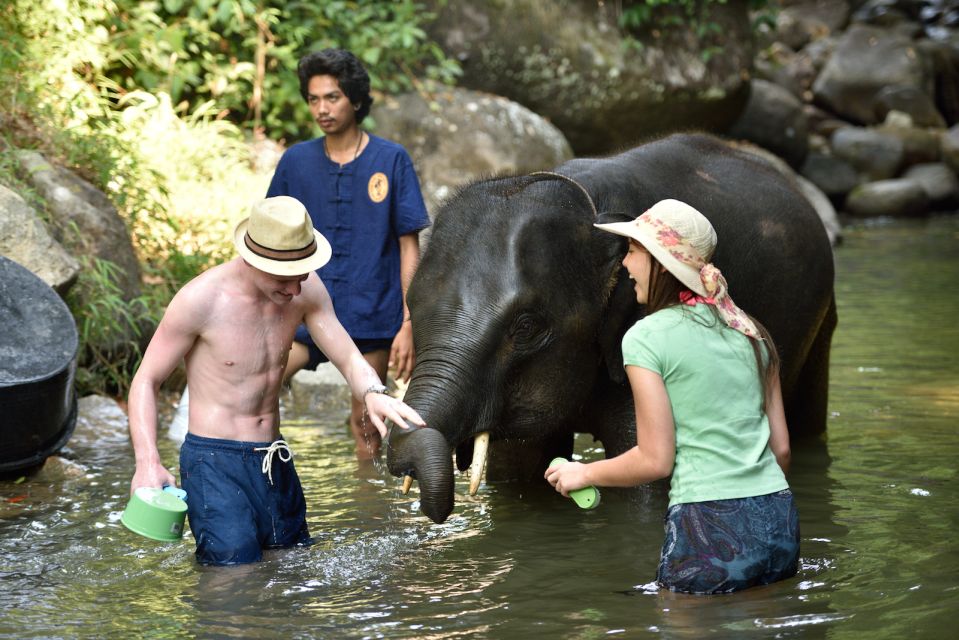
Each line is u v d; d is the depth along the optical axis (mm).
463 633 3555
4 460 5422
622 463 3803
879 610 3658
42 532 4707
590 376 4867
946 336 9320
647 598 3809
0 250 6320
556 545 4496
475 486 4492
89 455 6023
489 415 4602
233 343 4332
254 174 10156
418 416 4289
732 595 3789
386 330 5879
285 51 10641
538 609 3756
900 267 13531
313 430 6695
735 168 5895
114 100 10367
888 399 7203
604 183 5066
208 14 10883
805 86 23906
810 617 3596
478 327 4555
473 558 4340
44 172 7324
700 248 3789
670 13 14539
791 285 5754
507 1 13516
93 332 6977
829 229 16172
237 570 4207
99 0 9688
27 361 5555
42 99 8305
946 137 21281
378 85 11383
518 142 11789
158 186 8039
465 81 13594
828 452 5992
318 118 5777
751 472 3795
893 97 22562
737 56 15047
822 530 4613
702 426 3785
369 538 4613
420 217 5836
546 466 5484
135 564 4297
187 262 8117
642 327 3779
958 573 4031
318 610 3787
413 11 12070
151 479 4066
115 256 7367
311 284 4512
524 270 4633
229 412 4379
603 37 14070
